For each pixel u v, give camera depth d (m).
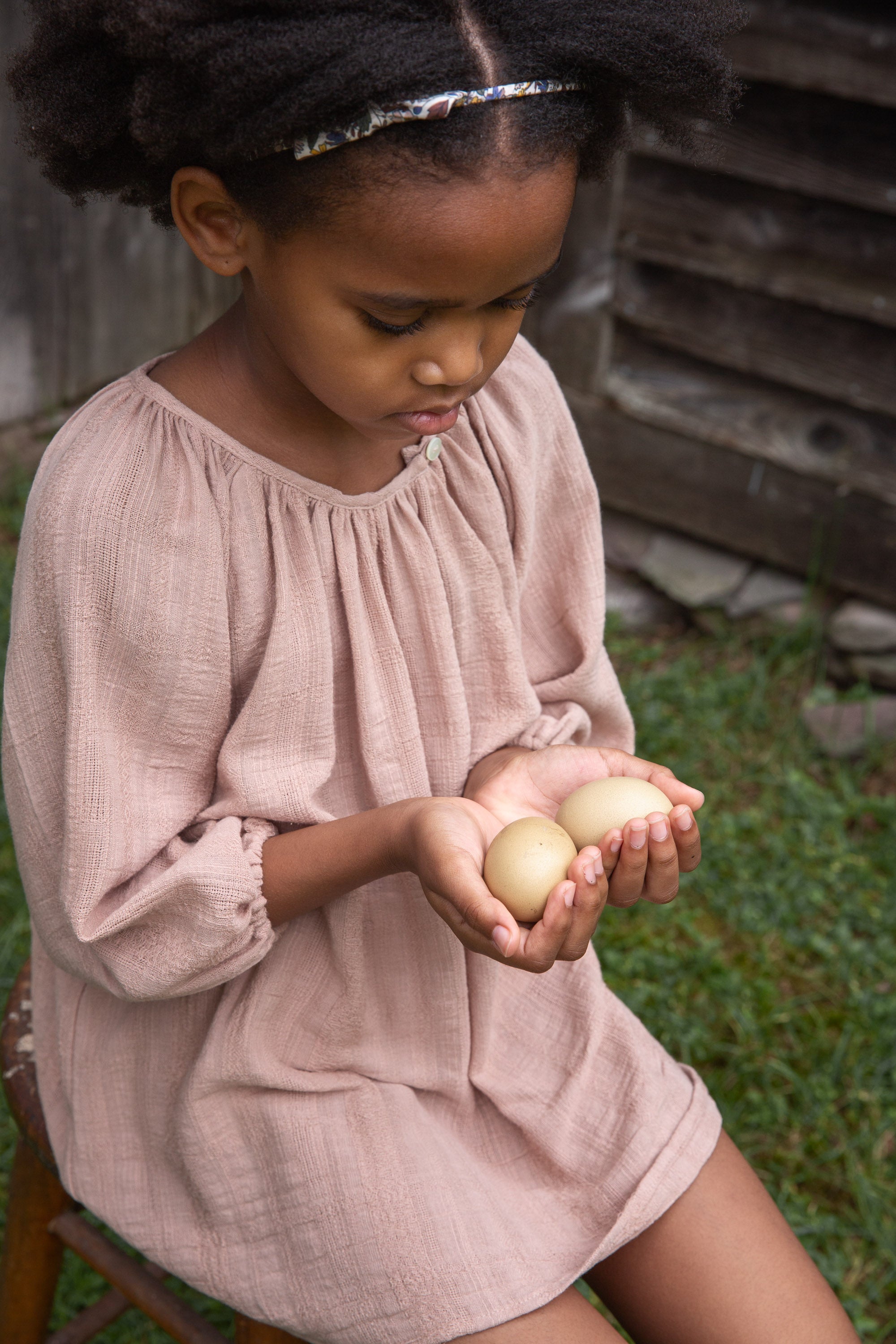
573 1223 1.37
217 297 4.05
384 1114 1.33
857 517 3.11
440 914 1.16
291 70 0.92
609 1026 1.48
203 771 1.28
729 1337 1.32
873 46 2.63
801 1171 2.16
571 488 1.51
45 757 1.23
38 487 1.19
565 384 3.35
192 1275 1.33
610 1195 1.37
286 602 1.22
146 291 3.81
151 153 1.04
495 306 1.04
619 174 3.02
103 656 1.18
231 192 1.02
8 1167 2.10
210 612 1.20
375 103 0.91
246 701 1.25
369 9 0.94
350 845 1.21
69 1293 1.95
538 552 1.54
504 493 1.41
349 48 0.91
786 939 2.55
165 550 1.17
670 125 1.15
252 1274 1.30
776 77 2.74
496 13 0.95
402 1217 1.25
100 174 1.14
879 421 3.03
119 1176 1.38
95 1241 1.55
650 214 3.04
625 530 3.45
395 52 0.90
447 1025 1.39
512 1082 1.45
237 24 0.95
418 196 0.94
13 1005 1.59
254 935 1.24
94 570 1.15
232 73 0.93
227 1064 1.31
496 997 1.46
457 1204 1.27
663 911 2.59
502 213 0.95
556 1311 1.24
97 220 3.57
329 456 1.24
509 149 0.94
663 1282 1.34
